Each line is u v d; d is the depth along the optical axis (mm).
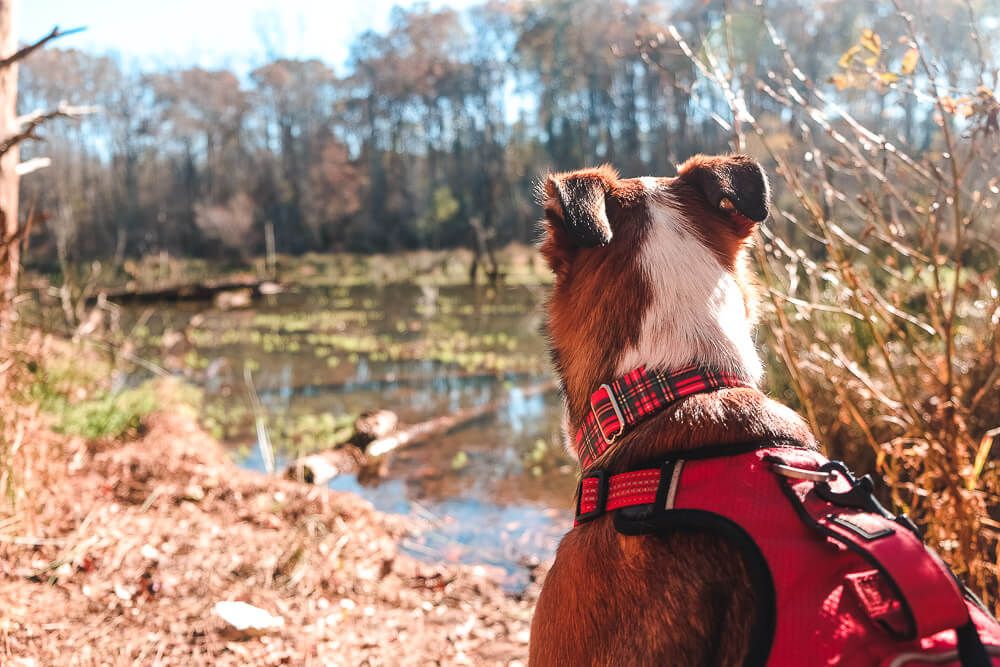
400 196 67812
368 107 72688
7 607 3801
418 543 5957
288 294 34094
